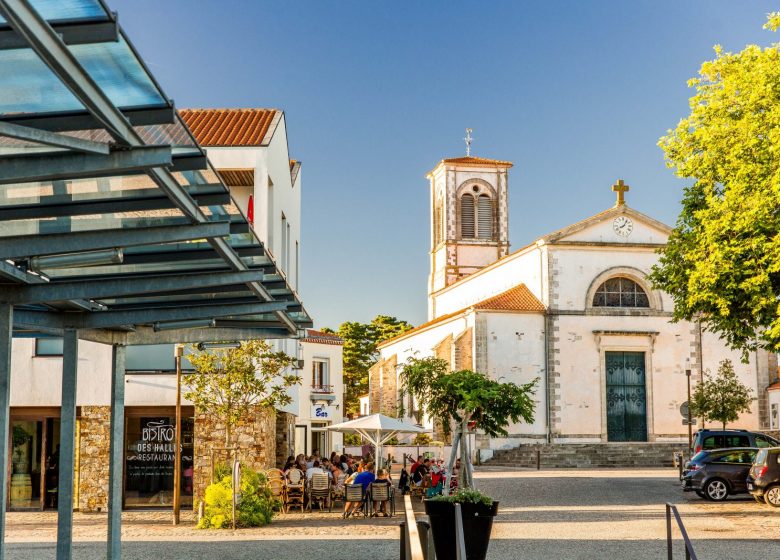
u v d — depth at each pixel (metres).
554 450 53.03
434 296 78.00
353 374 98.69
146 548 18.69
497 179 75.75
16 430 27.88
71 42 6.18
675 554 17.55
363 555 17.44
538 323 56.00
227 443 25.16
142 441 27.69
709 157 27.58
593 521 23.69
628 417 56.16
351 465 32.22
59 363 27.97
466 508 15.74
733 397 51.16
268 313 15.65
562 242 56.16
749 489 27.20
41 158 8.09
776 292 25.75
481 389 22.36
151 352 27.77
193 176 9.72
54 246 10.70
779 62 25.92
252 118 31.55
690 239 28.30
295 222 39.09
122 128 7.42
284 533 21.45
